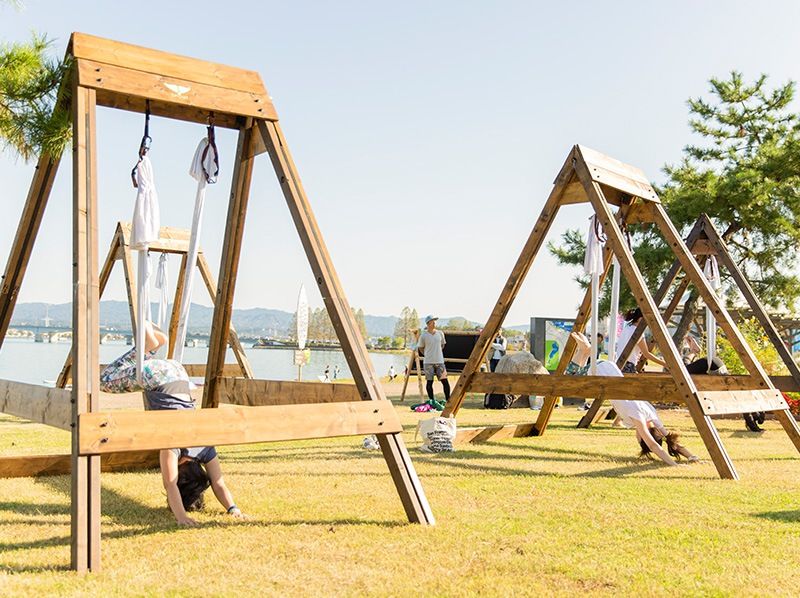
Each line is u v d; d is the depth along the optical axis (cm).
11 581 347
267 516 505
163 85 504
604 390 805
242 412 443
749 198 1850
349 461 762
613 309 860
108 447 395
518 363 1658
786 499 583
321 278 522
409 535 452
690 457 800
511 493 599
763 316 1073
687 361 1644
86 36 488
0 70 651
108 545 424
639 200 937
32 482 628
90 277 426
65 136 570
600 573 380
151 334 535
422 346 1606
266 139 551
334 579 366
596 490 616
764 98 2116
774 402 865
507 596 345
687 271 923
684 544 438
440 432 873
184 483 507
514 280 891
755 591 354
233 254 700
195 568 381
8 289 611
